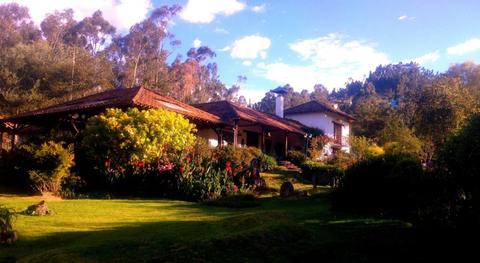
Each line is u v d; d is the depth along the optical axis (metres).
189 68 66.50
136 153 15.30
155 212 10.23
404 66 113.44
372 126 50.50
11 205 10.52
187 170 14.42
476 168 6.24
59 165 13.73
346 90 118.88
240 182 15.82
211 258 5.62
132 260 5.36
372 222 8.25
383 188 8.07
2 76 42.84
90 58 52.34
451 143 6.76
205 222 8.35
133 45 63.19
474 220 6.40
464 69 51.62
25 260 5.50
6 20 62.88
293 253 6.09
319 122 38.06
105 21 72.19
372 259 6.01
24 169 13.93
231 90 79.06
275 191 16.05
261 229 6.74
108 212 9.89
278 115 38.03
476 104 30.16
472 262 5.92
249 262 5.62
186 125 16.81
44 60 48.03
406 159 7.78
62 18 70.00
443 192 6.97
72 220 8.55
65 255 5.49
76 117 19.53
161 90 56.22
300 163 25.95
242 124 27.20
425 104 31.50
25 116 20.48
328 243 6.62
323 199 13.09
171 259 5.46
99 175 15.12
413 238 6.98
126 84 58.62
